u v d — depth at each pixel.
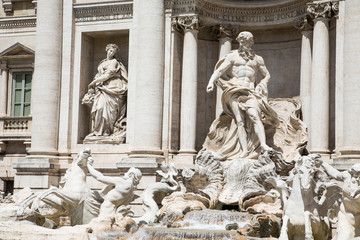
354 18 31.23
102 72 37.28
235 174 31.56
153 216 30.59
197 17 35.56
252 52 34.16
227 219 28.05
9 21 41.44
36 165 35.97
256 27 37.69
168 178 32.31
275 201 29.56
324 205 25.47
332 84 33.28
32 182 36.19
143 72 34.66
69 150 37.31
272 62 38.28
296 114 34.75
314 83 33.25
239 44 36.00
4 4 42.00
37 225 28.09
